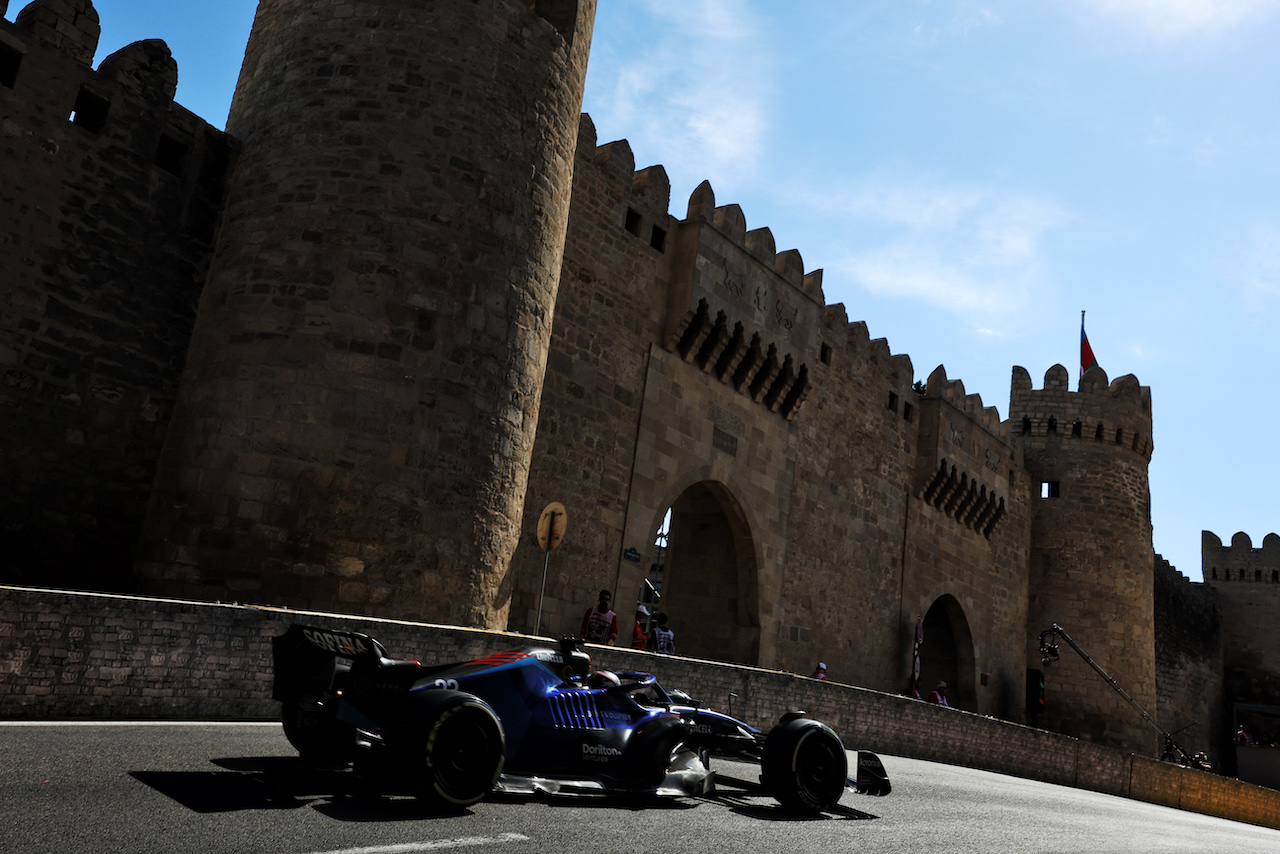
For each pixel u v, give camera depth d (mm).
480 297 14906
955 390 34562
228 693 9281
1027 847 7418
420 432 14031
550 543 15266
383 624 10422
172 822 4914
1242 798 27250
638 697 8688
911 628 31719
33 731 7309
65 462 13961
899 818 8273
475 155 15172
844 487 29328
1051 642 34438
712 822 6773
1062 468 40781
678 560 26766
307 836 4898
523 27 16172
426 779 5816
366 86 14773
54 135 14180
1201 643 57219
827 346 29219
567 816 6328
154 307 15156
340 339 13781
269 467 13203
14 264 13609
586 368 21250
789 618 26438
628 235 22672
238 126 16234
